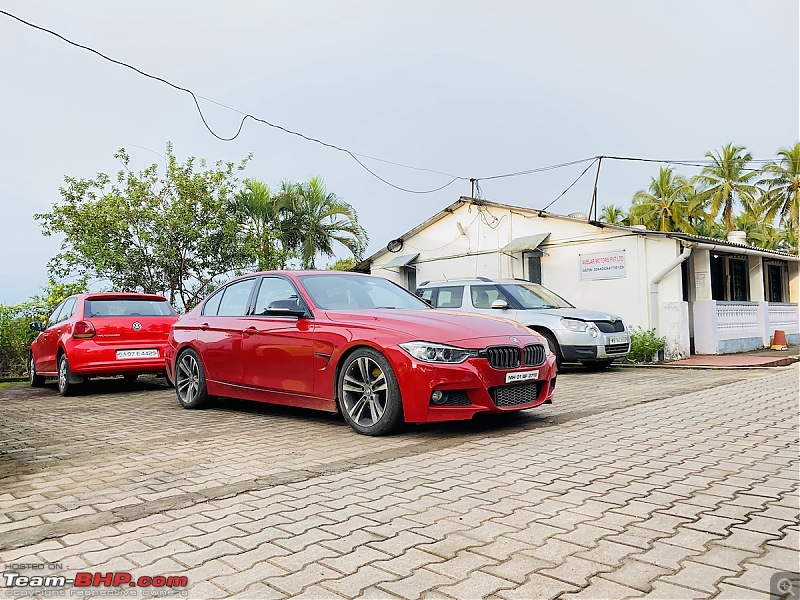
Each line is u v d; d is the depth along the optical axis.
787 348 16.84
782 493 3.64
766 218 43.84
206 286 15.55
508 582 2.55
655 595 2.41
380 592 2.50
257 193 22.59
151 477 4.40
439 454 4.77
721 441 5.08
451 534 3.10
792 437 5.21
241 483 4.16
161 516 3.52
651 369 12.00
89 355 9.38
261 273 7.18
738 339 15.82
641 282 14.32
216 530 3.26
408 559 2.81
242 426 6.31
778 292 20.81
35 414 7.77
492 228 17.30
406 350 5.26
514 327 5.88
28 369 12.52
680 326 13.83
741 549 2.82
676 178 45.50
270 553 2.93
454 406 5.20
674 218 44.19
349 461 4.65
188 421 6.78
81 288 14.11
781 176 43.28
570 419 6.13
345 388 5.69
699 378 10.03
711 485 3.82
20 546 3.11
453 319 5.72
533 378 5.57
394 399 5.30
